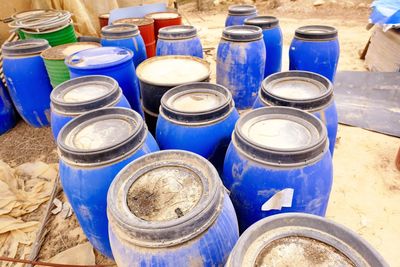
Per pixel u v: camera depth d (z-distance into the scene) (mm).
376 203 3148
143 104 3375
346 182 3434
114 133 2193
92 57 3350
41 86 4480
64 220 3172
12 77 4348
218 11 12172
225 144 2439
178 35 4082
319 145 1889
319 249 1271
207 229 1502
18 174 3744
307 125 2143
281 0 11703
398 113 4453
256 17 4934
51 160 4129
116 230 1523
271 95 2484
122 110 2371
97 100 2541
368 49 6223
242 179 2008
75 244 2916
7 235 3037
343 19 9773
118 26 4492
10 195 3285
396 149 3898
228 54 4047
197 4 12500
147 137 2176
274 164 1863
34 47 4258
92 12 6723
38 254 2834
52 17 5078
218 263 1562
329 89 2500
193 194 1631
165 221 1439
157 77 3193
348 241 1265
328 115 2471
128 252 1485
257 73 4160
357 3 10609
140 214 1541
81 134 2209
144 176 1772
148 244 1427
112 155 1962
